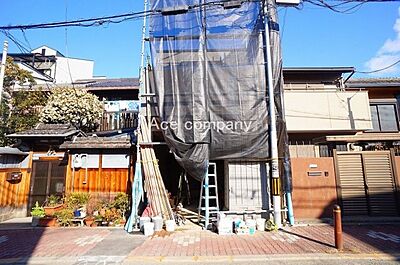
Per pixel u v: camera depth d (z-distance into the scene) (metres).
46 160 11.13
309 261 5.63
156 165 9.27
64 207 9.71
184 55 9.52
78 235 7.91
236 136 9.04
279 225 8.40
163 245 6.82
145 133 9.36
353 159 9.95
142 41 9.88
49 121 13.11
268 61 9.32
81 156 10.77
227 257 5.87
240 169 9.32
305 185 9.71
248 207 9.08
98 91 15.85
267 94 9.33
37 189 10.91
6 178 10.32
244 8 9.88
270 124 9.06
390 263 5.47
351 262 5.54
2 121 13.35
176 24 9.77
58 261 5.81
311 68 13.94
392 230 7.98
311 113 12.41
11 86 15.41
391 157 9.93
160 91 9.34
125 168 10.67
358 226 8.51
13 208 10.61
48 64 25.31
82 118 13.28
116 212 9.48
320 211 9.56
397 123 14.48
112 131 13.77
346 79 14.65
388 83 14.41
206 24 9.74
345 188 9.76
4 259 5.93
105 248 6.61
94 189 10.59
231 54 9.53
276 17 9.88
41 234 8.08
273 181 8.67
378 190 9.73
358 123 12.34
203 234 7.85
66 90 13.97
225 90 9.30
